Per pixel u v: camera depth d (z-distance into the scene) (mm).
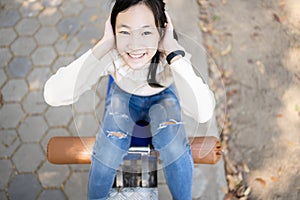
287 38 3699
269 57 3582
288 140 3201
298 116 3307
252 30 3729
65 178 3021
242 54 3584
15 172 3055
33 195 2979
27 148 3143
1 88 3379
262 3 3904
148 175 2150
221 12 3814
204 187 2969
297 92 3422
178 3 3803
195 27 3695
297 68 3551
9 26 3654
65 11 3719
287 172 3064
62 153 2287
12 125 3230
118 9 1621
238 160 3104
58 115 3260
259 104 3344
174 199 2191
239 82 3438
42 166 3068
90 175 2053
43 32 3623
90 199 2180
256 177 3037
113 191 2152
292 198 2955
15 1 3771
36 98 3330
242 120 3268
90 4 3754
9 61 3494
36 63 3484
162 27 1720
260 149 3154
